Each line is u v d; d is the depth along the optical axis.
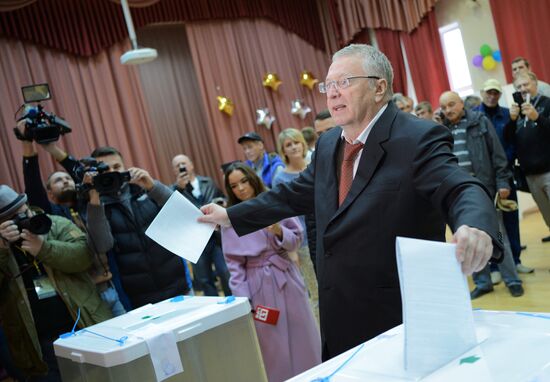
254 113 7.57
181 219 1.70
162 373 1.41
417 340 0.90
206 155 7.72
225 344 1.54
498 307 3.55
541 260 4.42
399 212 1.43
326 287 1.58
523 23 6.29
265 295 2.52
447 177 1.29
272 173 4.45
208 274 4.64
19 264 2.38
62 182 3.10
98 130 6.47
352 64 1.52
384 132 1.49
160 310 1.75
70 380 1.57
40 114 2.65
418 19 7.21
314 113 7.99
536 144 3.91
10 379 2.58
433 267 0.94
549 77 6.21
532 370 0.80
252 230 1.77
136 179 2.61
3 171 5.74
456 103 3.89
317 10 8.12
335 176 1.63
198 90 7.74
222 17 7.42
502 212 3.94
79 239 2.47
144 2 6.70
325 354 1.62
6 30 5.93
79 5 6.43
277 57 7.77
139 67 7.39
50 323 2.41
